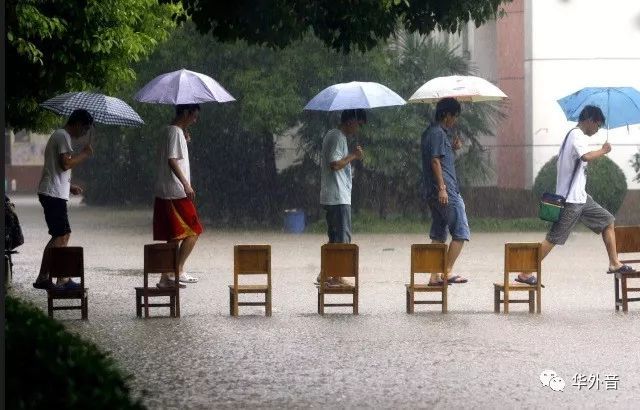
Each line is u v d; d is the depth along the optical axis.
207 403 25.20
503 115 96.50
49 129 65.12
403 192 95.19
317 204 95.62
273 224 95.19
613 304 42.91
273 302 43.62
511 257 40.06
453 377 28.41
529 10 100.00
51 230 43.47
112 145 117.88
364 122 45.09
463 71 95.81
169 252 39.00
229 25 38.25
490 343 33.59
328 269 40.00
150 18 61.12
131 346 33.00
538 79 100.06
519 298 44.47
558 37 99.75
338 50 40.25
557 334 35.31
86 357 17.25
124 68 56.25
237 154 95.06
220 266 58.59
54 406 15.61
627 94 44.84
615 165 90.19
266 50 88.25
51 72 50.69
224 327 36.88
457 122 94.12
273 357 31.22
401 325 37.34
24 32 45.44
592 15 99.81
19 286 49.03
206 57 88.69
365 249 70.56
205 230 90.25
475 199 97.31
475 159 95.44
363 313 40.50
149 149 96.44
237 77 87.31
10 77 51.34
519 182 101.19
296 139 95.38
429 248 40.25
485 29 105.25
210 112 92.50
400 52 93.88
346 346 33.09
